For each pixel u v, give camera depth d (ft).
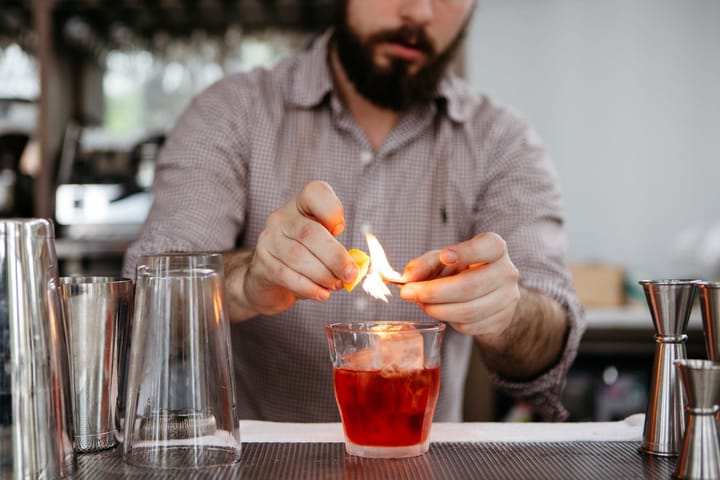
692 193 7.32
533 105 7.39
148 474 1.96
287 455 2.14
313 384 3.62
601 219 7.39
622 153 7.34
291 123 3.71
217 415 2.05
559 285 3.37
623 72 7.31
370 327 2.18
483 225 3.70
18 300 1.86
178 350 2.04
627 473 1.97
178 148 3.59
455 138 3.76
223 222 3.45
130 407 2.06
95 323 2.18
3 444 1.83
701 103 7.29
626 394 6.10
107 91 6.91
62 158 6.50
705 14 7.25
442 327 2.15
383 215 3.65
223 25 6.82
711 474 1.85
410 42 3.43
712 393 1.84
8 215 6.54
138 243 3.26
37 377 1.87
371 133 3.82
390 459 2.09
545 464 2.05
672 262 7.34
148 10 6.53
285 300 2.70
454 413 3.79
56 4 6.39
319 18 6.70
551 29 7.34
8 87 6.64
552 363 3.22
